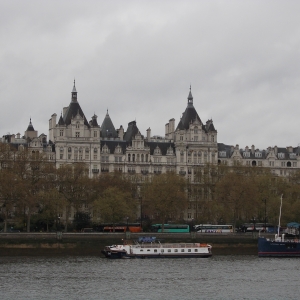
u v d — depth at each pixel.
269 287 183.62
